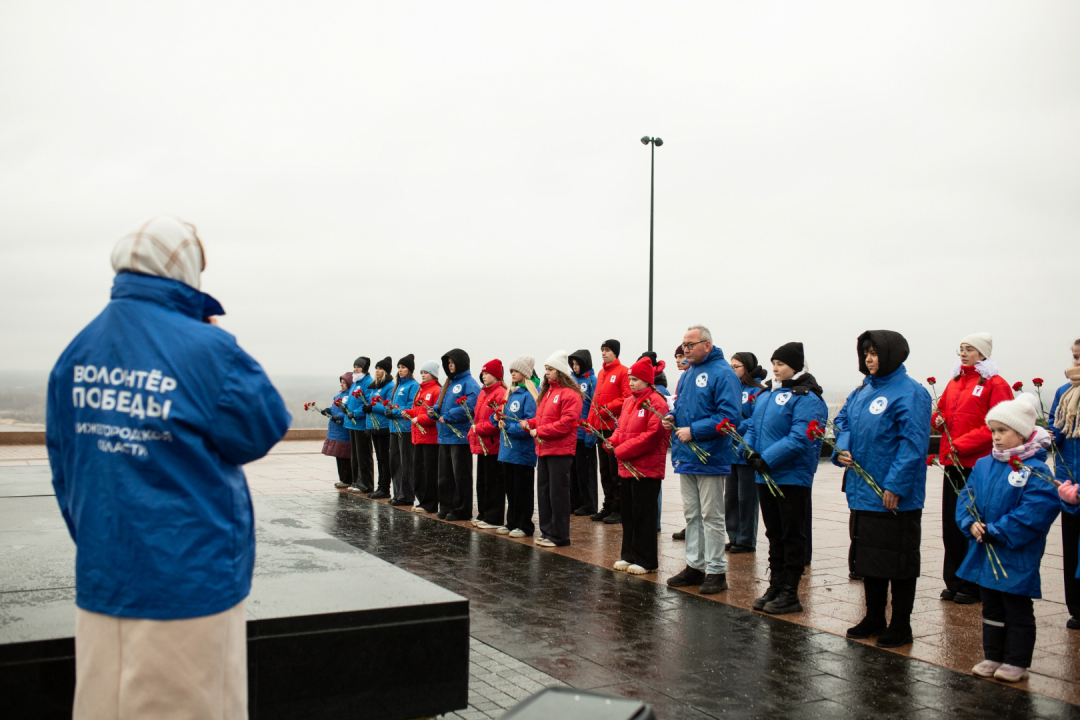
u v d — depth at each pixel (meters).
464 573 7.32
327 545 5.14
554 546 8.59
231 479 2.50
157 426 2.35
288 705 3.48
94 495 2.38
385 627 3.66
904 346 5.32
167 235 2.53
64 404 2.51
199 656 2.35
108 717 2.33
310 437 25.19
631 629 5.60
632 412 7.46
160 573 2.31
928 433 5.21
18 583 4.02
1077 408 5.80
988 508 4.71
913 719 4.07
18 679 3.12
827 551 8.54
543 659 4.94
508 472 9.45
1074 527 5.64
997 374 6.40
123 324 2.45
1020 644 4.61
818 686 4.52
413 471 11.41
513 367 9.46
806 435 5.93
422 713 3.75
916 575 5.25
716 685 4.53
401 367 11.85
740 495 8.57
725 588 6.71
